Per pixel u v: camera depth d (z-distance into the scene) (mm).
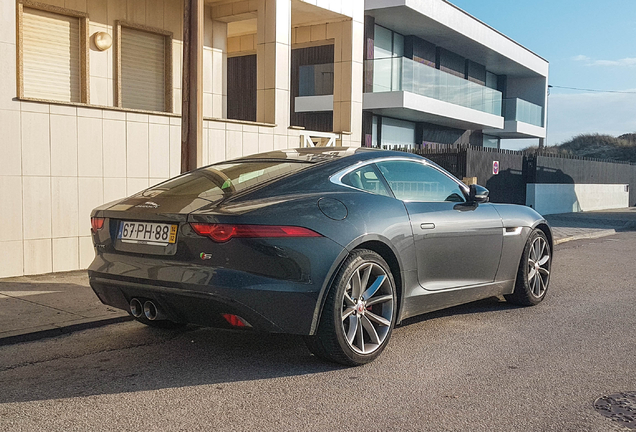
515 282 5926
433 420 3232
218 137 9211
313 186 4230
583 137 61375
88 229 7648
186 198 4152
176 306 3893
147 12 10219
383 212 4391
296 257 3787
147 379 3865
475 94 25625
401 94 20312
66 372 3994
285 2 10305
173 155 8523
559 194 23578
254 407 3398
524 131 31469
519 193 21344
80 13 9219
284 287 3754
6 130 6844
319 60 22000
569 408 3426
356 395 3598
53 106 7238
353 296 4109
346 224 4055
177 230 3904
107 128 7773
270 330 3783
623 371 4098
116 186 7895
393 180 4762
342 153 4758
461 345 4699
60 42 9125
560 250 11609
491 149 19234
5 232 6906
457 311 5918
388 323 4344
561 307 6141
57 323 5016
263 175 4375
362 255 4105
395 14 21094
